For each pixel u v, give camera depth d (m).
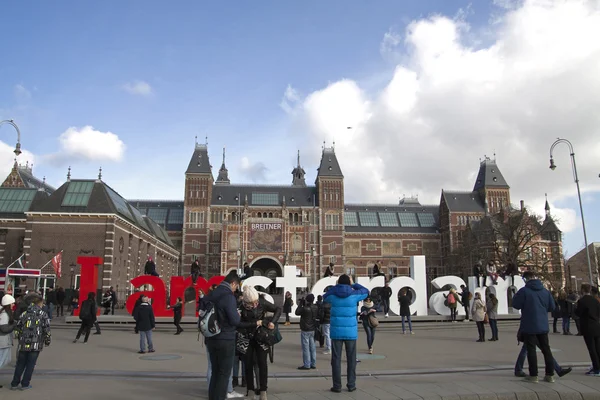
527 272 13.67
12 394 11.67
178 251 103.50
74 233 53.72
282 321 32.41
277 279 33.59
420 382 12.98
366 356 18.56
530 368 12.67
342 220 106.56
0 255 59.62
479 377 13.66
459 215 111.19
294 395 11.23
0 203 63.88
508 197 113.25
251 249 97.25
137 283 32.91
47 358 18.11
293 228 99.56
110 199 56.06
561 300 27.38
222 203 108.69
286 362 17.33
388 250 113.94
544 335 12.61
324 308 19.98
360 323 31.84
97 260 34.31
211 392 10.00
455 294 31.84
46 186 89.12
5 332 12.80
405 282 33.69
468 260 84.81
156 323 30.83
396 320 32.69
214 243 105.00
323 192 107.50
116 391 12.06
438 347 21.41
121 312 45.47
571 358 17.75
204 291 31.91
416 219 118.81
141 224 69.50
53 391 12.02
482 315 23.56
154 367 15.96
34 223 53.62
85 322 23.11
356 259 112.50
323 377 14.26
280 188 112.69
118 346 21.89
